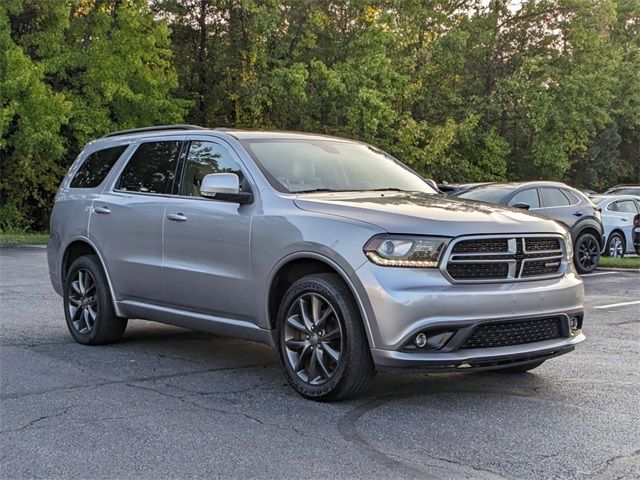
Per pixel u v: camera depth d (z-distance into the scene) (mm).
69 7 28125
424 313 4859
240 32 32125
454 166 35031
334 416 4996
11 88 26078
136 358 6793
